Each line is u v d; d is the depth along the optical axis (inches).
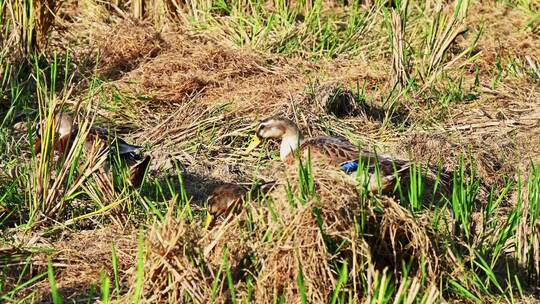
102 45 658.8
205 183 498.3
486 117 581.6
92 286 366.6
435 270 366.9
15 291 365.7
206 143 541.3
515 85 627.8
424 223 370.3
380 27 705.6
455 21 639.8
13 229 431.5
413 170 406.9
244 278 356.8
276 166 507.5
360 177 385.4
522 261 398.6
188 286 347.9
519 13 738.8
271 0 751.1
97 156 445.4
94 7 722.8
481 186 488.4
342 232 351.3
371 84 632.4
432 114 582.9
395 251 361.7
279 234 351.9
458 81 634.2
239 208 414.9
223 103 584.1
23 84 605.0
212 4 732.0
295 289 347.9
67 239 425.7
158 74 622.5
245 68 635.5
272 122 504.7
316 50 683.4
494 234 413.4
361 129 561.9
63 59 642.8
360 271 353.1
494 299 377.1
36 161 475.5
